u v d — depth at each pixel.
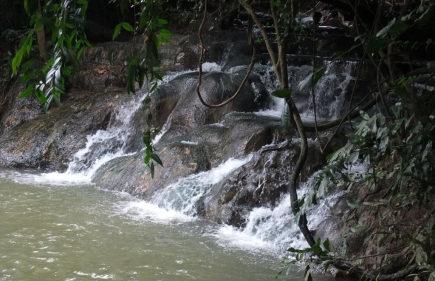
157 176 8.95
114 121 11.32
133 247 6.75
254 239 7.19
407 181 4.09
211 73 10.98
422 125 3.58
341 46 13.12
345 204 6.63
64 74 2.72
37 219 7.67
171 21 14.61
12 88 13.54
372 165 4.50
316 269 6.15
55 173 10.77
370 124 3.87
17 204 8.36
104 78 12.89
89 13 15.62
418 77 3.78
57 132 11.38
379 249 5.72
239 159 8.55
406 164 3.87
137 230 7.37
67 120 11.63
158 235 7.21
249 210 7.58
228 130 9.27
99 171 10.13
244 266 6.28
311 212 6.96
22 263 6.16
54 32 2.58
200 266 6.25
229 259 6.48
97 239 6.98
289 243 6.77
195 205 8.09
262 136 8.62
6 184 9.63
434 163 3.68
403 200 4.96
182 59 13.02
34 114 12.49
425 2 3.24
